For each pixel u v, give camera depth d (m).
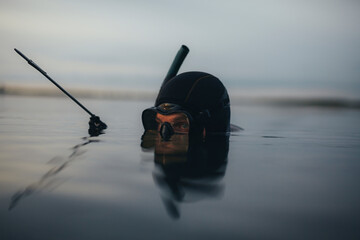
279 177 1.62
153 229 0.92
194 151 2.50
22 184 1.40
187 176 1.60
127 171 1.70
